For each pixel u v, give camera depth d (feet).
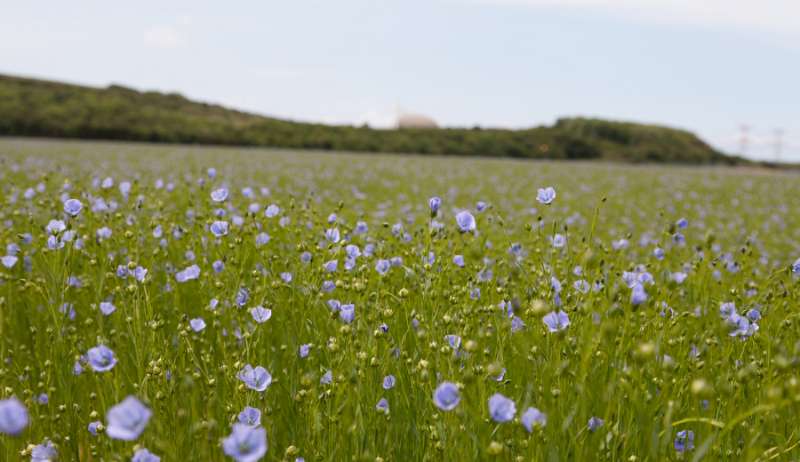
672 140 249.75
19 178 39.81
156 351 10.82
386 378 9.86
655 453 7.58
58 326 11.28
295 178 57.57
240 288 13.14
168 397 9.17
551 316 9.46
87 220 18.06
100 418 9.97
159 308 14.48
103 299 14.55
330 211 26.91
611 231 32.86
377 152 168.76
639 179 79.71
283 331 12.34
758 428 8.60
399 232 16.15
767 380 9.28
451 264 13.55
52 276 12.62
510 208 41.98
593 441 7.97
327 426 9.16
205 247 16.67
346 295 12.58
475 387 9.07
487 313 11.73
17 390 11.37
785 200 62.80
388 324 11.84
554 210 42.04
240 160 81.76
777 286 13.46
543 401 8.71
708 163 232.73
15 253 16.30
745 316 11.61
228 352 11.62
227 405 9.60
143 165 63.31
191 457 8.29
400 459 9.41
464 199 47.83
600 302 10.61
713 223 43.29
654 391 9.05
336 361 10.08
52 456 8.28
